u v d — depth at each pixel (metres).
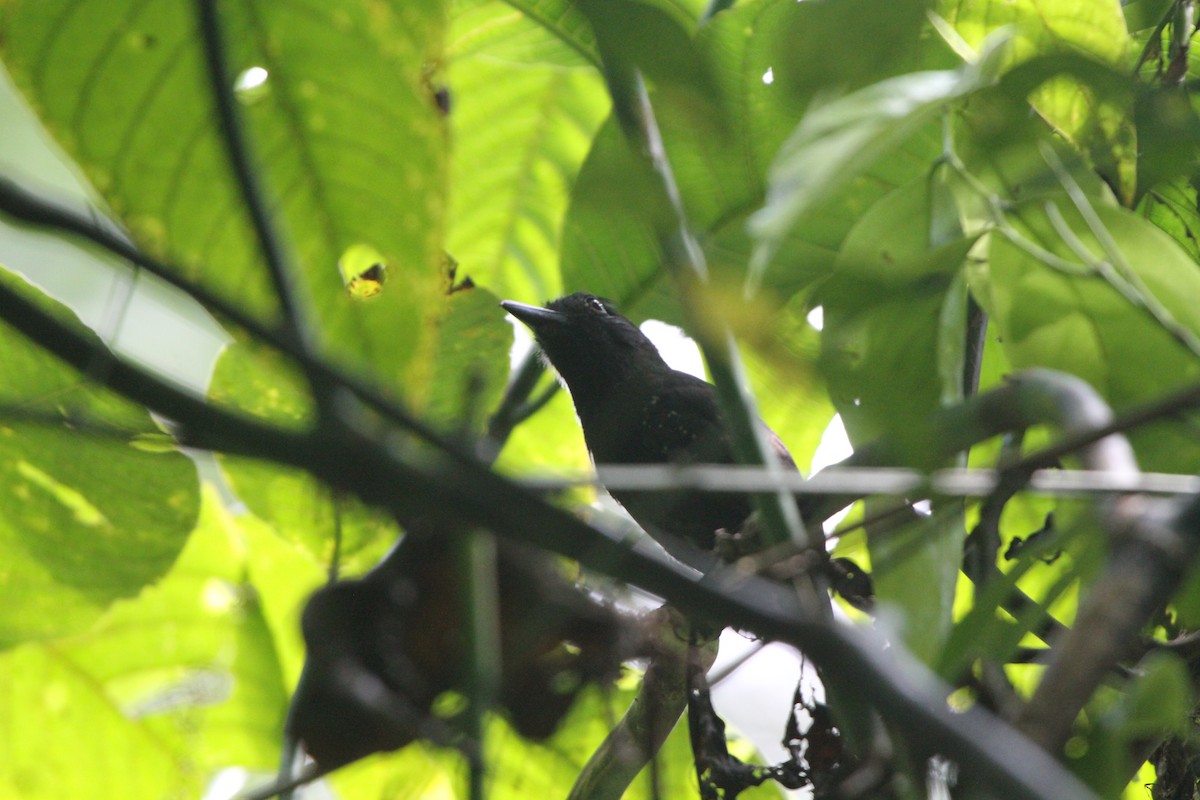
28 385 5.10
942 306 4.17
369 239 5.30
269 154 5.23
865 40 1.97
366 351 5.28
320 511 5.81
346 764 4.51
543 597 4.31
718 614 2.74
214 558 7.50
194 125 5.13
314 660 4.46
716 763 5.34
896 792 3.61
